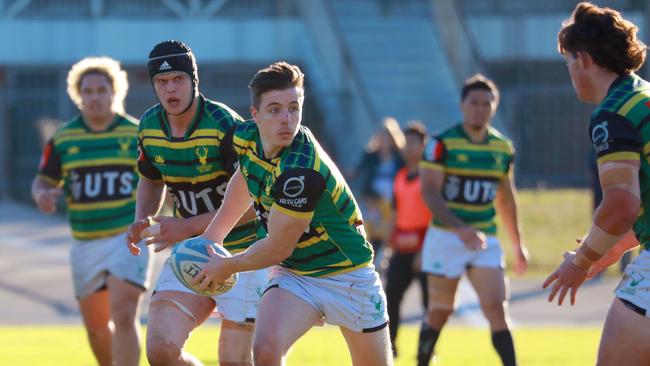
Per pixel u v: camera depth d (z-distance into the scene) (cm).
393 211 3625
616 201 1734
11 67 10869
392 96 9550
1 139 9694
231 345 2202
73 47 10881
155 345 2083
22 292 5431
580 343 3994
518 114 10006
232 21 10800
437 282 3006
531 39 10806
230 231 2195
